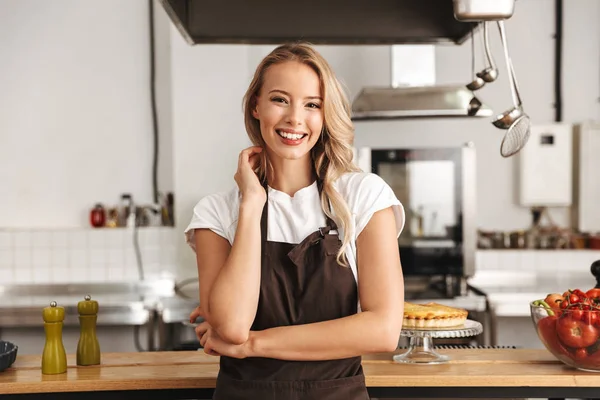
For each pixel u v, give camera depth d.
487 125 4.69
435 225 4.03
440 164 4.01
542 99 4.68
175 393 1.97
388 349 1.54
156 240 4.60
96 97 4.72
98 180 4.73
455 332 2.12
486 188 4.71
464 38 2.79
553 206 4.69
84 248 4.61
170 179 4.73
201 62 4.47
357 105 3.96
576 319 1.94
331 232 1.60
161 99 4.71
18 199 4.72
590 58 4.67
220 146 4.49
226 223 1.66
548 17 4.66
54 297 4.43
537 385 1.95
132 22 4.70
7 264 4.62
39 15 4.69
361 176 1.64
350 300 1.60
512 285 4.49
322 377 1.58
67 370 2.09
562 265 4.52
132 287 4.57
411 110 3.89
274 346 1.55
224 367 1.65
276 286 1.60
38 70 4.70
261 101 1.61
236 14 2.65
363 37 2.80
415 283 4.27
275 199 1.64
